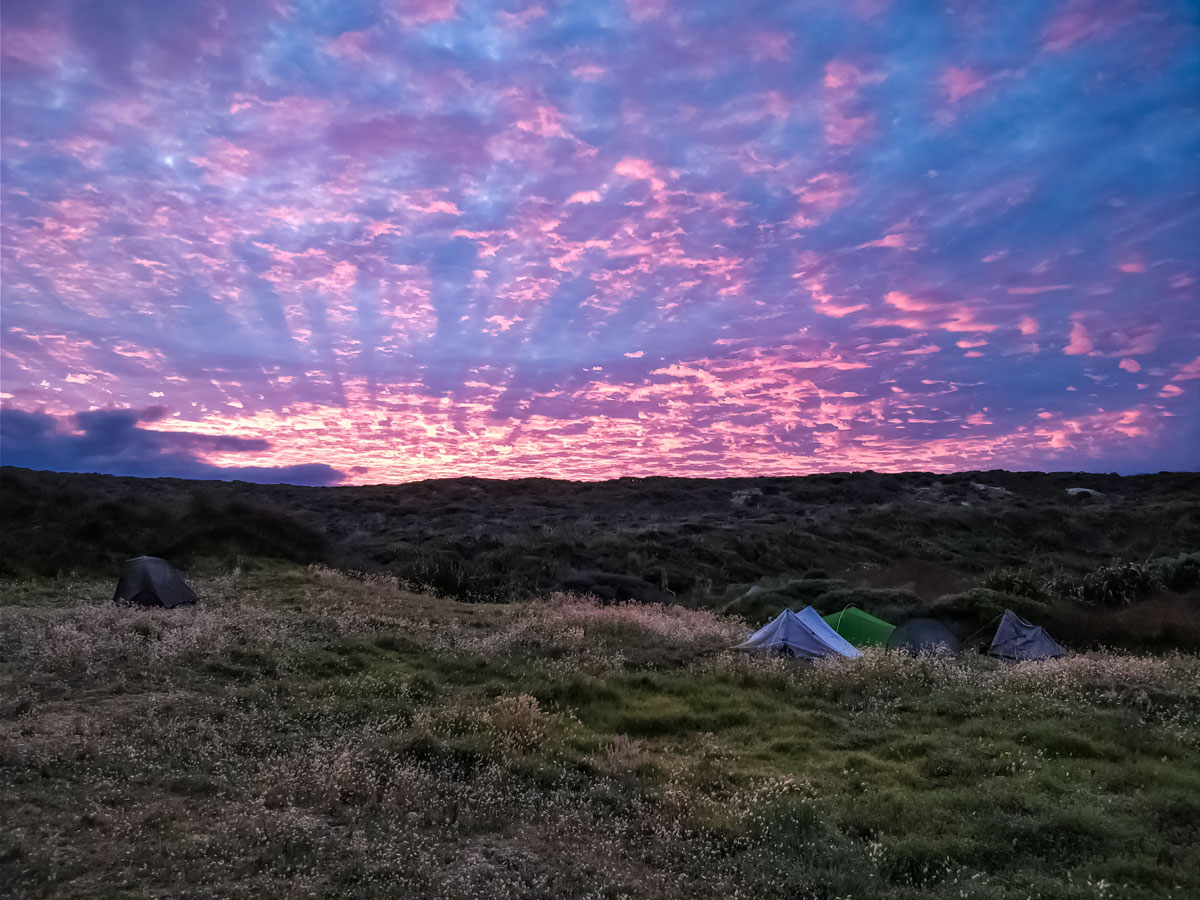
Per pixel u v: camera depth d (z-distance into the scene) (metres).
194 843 6.43
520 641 17.42
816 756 10.44
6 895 5.36
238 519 29.19
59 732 9.03
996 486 65.00
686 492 62.47
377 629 17.44
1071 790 8.68
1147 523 47.50
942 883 6.70
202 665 12.92
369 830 7.17
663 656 16.97
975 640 21.41
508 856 6.83
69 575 21.92
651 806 8.33
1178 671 14.49
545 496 60.69
